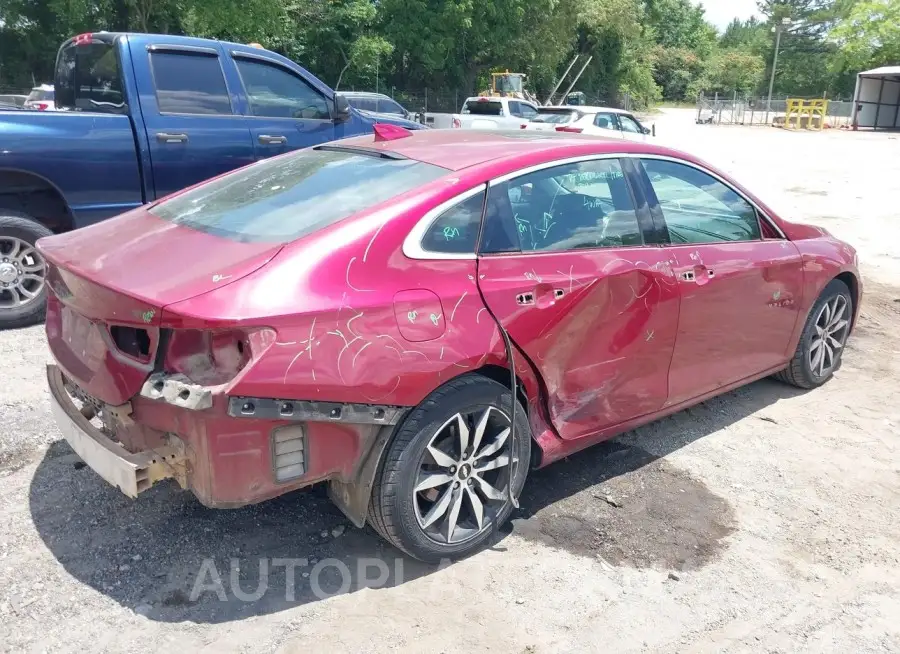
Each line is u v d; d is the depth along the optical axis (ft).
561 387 11.00
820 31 254.47
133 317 8.29
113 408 8.91
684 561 10.55
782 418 15.46
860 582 10.30
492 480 10.57
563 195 11.27
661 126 137.08
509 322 10.02
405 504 9.34
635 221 12.16
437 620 9.08
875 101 137.90
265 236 9.37
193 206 11.09
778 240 15.02
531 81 146.61
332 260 8.82
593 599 9.64
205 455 8.24
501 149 11.35
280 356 8.15
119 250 9.68
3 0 85.40
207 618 8.89
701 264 12.76
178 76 20.71
